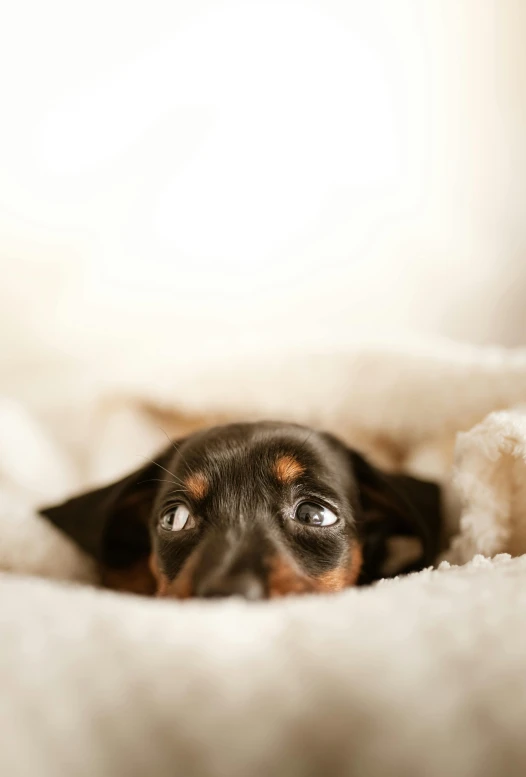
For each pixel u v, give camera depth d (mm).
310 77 408
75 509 261
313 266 407
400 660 138
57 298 396
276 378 328
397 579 188
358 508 262
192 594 190
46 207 393
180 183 397
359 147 416
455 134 424
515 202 425
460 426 296
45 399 364
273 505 234
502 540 224
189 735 129
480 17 412
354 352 320
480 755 125
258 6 400
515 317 421
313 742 129
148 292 400
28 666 139
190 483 241
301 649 141
